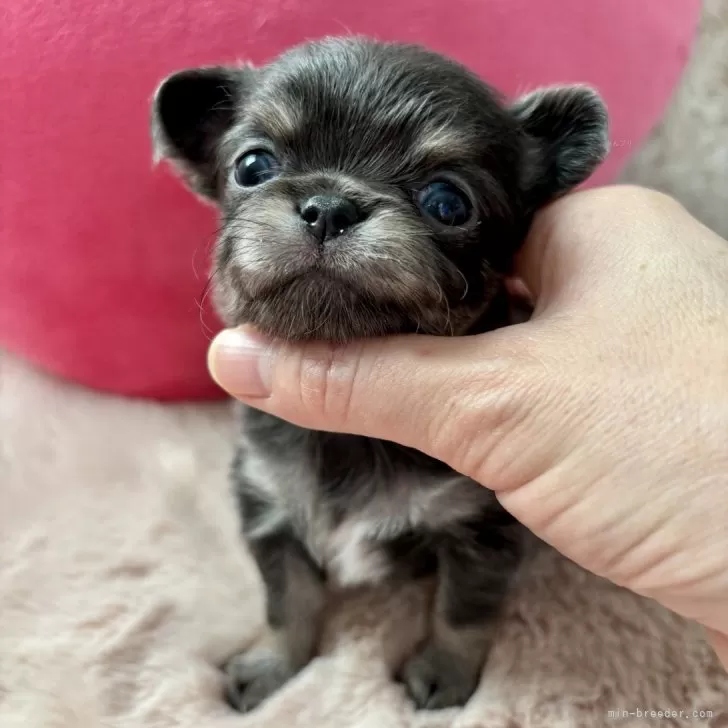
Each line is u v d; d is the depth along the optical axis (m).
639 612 0.19
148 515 0.21
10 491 0.22
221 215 0.17
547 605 0.19
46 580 0.20
